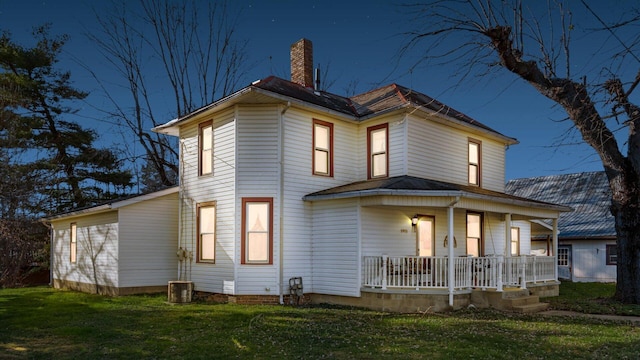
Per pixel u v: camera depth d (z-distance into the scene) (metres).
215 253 15.18
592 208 27.73
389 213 15.35
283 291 14.26
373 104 17.64
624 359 7.93
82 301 14.96
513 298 13.66
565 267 26.30
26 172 24.83
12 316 12.03
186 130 17.17
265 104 14.77
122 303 14.28
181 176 17.20
